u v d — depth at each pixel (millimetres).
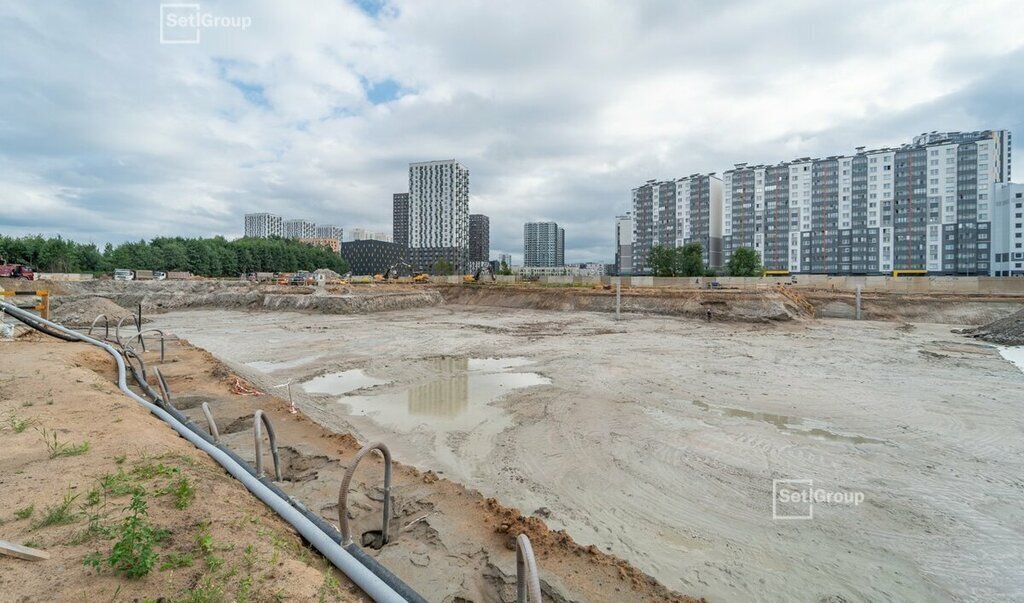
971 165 81562
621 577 4945
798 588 6004
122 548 3100
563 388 15547
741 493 8453
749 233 101438
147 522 3645
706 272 72812
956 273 83000
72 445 5293
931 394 14688
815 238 94750
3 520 3609
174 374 11609
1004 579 6254
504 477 9055
